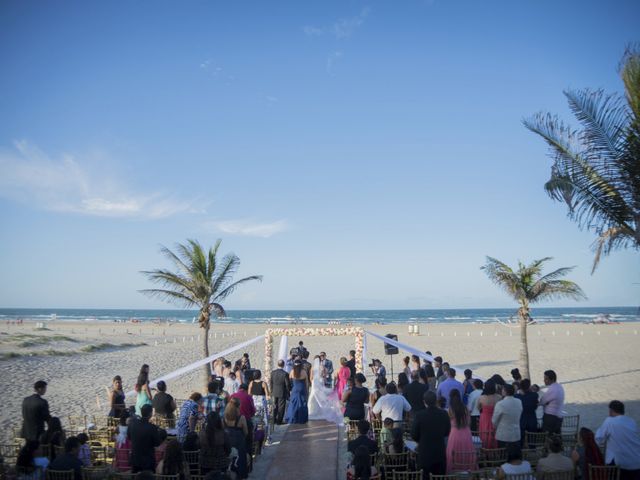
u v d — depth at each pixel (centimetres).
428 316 15038
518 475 684
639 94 973
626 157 1005
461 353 3544
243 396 1002
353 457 784
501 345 4178
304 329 1777
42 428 940
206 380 1962
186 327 7788
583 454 759
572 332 5928
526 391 984
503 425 829
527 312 1947
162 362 3103
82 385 2227
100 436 1105
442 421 744
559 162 1079
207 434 775
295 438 1165
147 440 780
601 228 1061
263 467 1019
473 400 1051
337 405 1419
